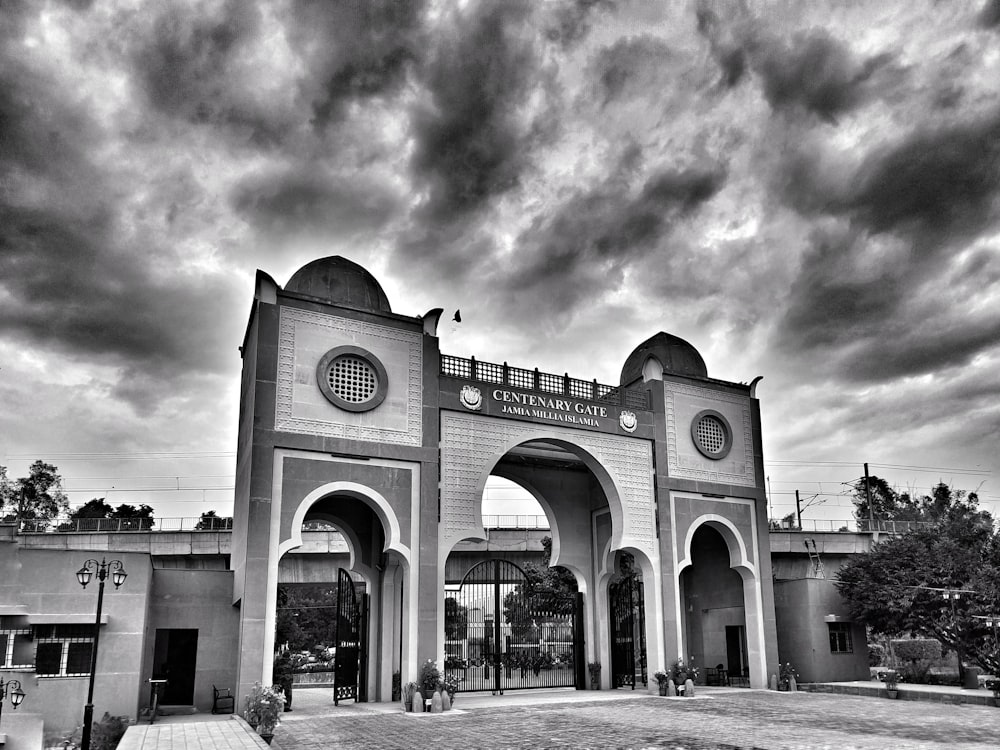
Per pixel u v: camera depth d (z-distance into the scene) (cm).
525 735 1398
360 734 1435
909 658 3006
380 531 2173
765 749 1230
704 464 2447
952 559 2330
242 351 2255
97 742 1455
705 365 2628
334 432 1841
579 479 2527
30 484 4575
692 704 1922
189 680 2080
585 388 2295
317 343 1875
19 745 1416
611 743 1296
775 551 3231
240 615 1708
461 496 1981
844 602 2525
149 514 5088
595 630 2409
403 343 1994
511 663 2683
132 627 1628
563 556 2428
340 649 2005
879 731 1438
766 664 2373
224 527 3972
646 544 2269
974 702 1927
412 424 1948
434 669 1802
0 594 1551
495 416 2089
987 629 2188
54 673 1562
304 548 3450
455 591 3391
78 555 1622
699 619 2653
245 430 1986
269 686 1512
